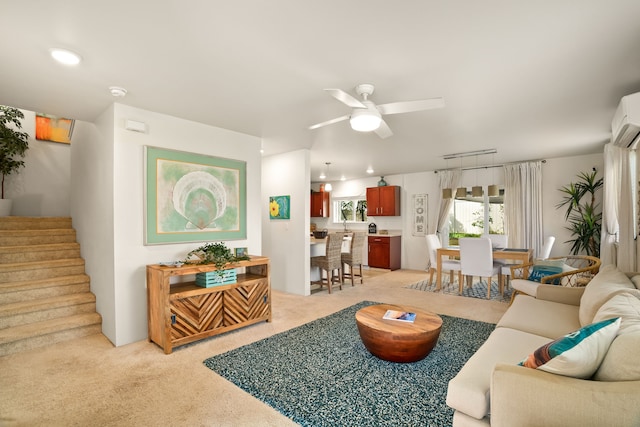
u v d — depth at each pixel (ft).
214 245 11.36
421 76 8.27
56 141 18.63
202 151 12.31
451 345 10.00
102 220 11.12
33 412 6.74
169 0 5.27
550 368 4.43
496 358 6.08
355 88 8.93
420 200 25.41
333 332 11.30
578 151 17.49
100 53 7.03
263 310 12.18
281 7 5.49
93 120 11.84
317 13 5.68
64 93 9.32
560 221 19.29
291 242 17.34
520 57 7.32
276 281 18.10
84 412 6.74
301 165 16.87
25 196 17.70
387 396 7.23
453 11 5.65
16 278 11.91
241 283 11.46
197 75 8.16
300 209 16.92
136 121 10.43
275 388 7.61
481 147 16.55
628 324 4.86
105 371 8.51
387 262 25.41
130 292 10.48
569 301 9.62
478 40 6.61
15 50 6.85
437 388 7.54
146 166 10.75
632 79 8.48
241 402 7.08
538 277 13.23
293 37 6.46
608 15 5.76
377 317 9.61
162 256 11.23
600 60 7.47
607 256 15.46
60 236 14.19
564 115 11.39
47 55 7.10
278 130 13.28
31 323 10.79
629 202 12.51
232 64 7.59
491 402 4.55
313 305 14.89
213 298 10.69
